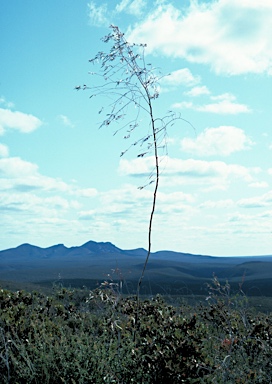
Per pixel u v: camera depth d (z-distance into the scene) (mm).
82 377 5023
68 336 6305
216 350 6215
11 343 5809
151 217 6137
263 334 7086
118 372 5133
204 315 7863
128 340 5676
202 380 5051
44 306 8336
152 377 5066
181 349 5133
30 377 5133
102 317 7441
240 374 5746
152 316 6977
